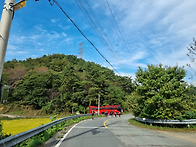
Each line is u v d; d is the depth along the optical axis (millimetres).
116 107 45625
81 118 22516
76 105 47031
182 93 14203
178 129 12750
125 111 61781
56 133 9383
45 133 7941
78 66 78125
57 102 47625
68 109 47469
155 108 14539
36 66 65688
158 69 15562
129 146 6262
